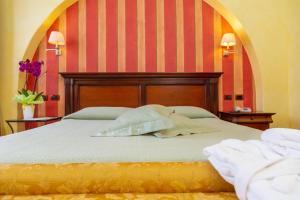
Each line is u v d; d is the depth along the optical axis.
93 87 3.11
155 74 3.10
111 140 1.45
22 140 1.45
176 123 1.67
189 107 2.80
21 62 2.81
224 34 3.19
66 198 0.91
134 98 3.11
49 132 1.79
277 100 3.03
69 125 2.21
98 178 0.95
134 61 3.22
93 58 3.21
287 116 3.04
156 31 3.22
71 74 3.07
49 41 2.98
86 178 0.95
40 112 3.16
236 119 2.83
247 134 1.66
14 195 0.94
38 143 1.35
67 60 3.19
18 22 2.96
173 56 3.23
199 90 3.14
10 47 2.95
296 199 0.69
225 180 0.94
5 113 2.95
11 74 2.95
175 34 3.23
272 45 3.02
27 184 0.94
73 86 3.09
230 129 1.93
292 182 0.75
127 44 3.21
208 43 3.24
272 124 3.03
